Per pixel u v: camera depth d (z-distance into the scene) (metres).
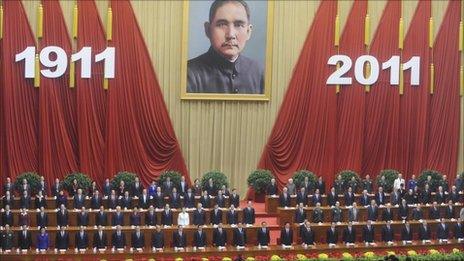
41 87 25.89
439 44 27.59
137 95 26.39
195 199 23.89
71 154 26.12
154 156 26.55
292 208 23.39
